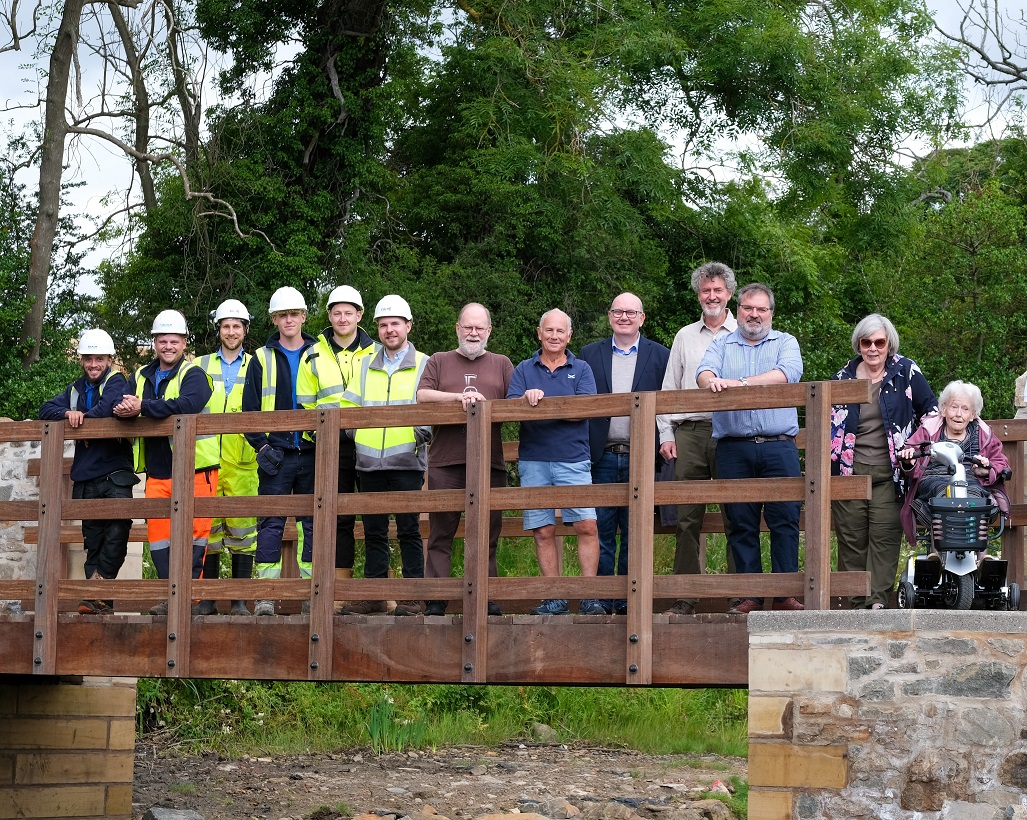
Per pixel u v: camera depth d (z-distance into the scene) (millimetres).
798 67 23641
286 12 21781
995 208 25391
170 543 7406
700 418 7348
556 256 22172
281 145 21422
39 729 10141
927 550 6734
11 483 11297
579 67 21781
